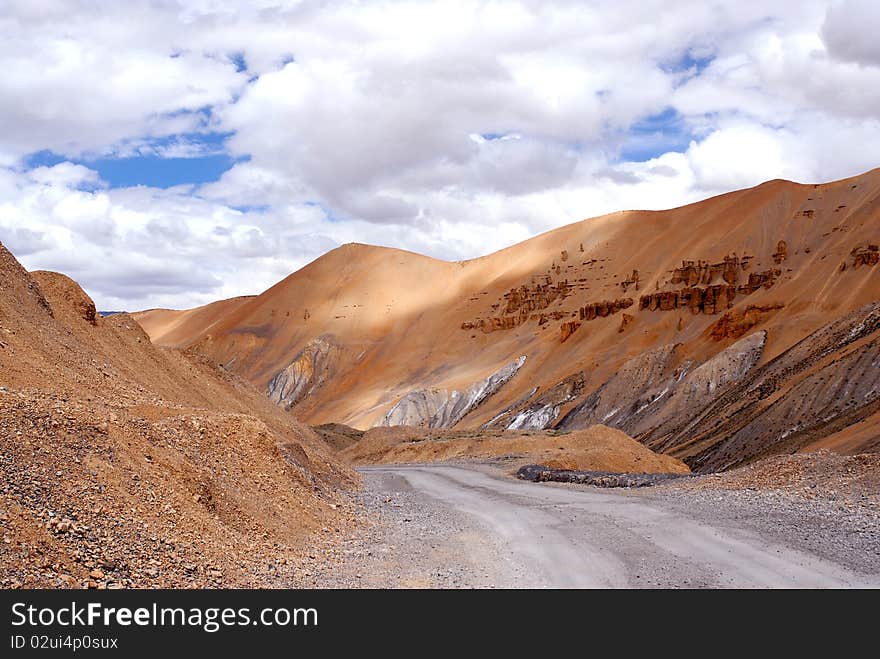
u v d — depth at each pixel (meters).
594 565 14.61
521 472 37.25
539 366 180.62
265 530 16.69
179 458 16.81
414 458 60.34
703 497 22.98
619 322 179.38
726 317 147.12
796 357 107.75
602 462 42.28
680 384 129.12
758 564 14.09
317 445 48.31
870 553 14.48
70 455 13.93
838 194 194.62
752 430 88.50
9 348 21.09
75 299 31.69
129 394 24.42
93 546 11.80
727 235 198.62
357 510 23.98
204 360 43.19
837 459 24.44
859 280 143.88
